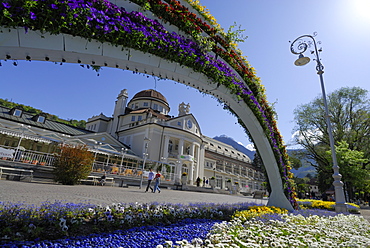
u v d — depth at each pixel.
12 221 3.57
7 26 2.80
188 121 41.50
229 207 8.34
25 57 3.30
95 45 3.76
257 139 8.59
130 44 3.98
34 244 2.88
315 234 4.67
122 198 9.77
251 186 65.50
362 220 8.52
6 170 16.05
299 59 11.72
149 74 4.80
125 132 41.44
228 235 3.85
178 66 5.07
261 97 8.40
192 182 38.62
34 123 30.83
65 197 8.21
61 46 3.42
